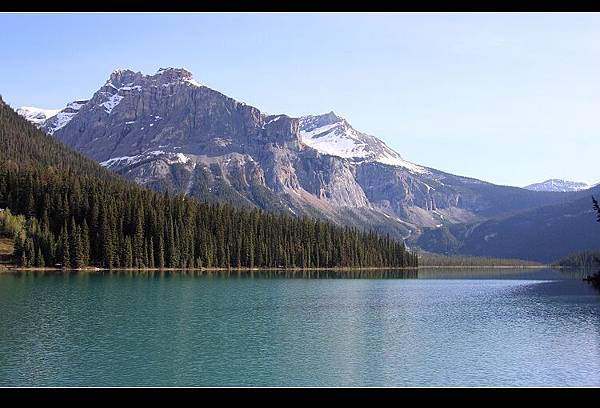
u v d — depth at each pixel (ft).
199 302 394.73
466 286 640.99
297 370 208.74
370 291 536.01
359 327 298.35
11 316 307.17
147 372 203.62
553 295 504.43
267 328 290.35
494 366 214.48
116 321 299.79
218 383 192.65
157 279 602.85
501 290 574.15
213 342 252.83
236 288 521.65
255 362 219.20
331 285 608.60
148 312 335.47
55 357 220.43
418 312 364.17
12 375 196.95
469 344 254.27
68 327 278.67
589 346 249.75
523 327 301.22
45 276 584.81
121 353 228.84
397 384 192.75
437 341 260.83
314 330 286.87
